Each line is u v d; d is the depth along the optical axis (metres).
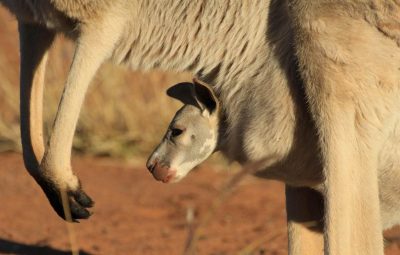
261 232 28.72
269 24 20.45
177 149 21.45
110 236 28.17
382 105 19.67
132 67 21.72
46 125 37.56
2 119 39.62
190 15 21.00
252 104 20.50
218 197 18.62
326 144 19.59
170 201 32.28
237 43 20.72
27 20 21.97
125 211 31.03
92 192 33.00
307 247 21.50
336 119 19.55
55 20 21.34
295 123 20.08
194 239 18.88
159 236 28.36
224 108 21.08
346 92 19.52
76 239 27.67
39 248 26.42
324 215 19.62
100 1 20.91
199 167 36.06
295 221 21.45
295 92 20.03
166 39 21.27
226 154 21.38
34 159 22.39
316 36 19.52
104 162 37.16
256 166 18.06
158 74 38.66
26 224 29.19
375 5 19.44
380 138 19.77
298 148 20.19
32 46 22.44
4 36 48.56
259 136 20.34
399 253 26.34
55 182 21.27
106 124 38.53
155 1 21.11
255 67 20.55
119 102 38.72
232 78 20.80
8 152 37.97
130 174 35.75
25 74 22.52
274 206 31.69
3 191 32.97
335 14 19.47
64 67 39.12
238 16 20.69
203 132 21.22
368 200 19.53
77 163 36.75
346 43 19.45
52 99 38.34
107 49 21.19
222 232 28.80
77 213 21.73
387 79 19.61
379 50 19.56
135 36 21.36
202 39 21.03
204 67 21.20
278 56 20.22
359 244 19.50
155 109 38.56
